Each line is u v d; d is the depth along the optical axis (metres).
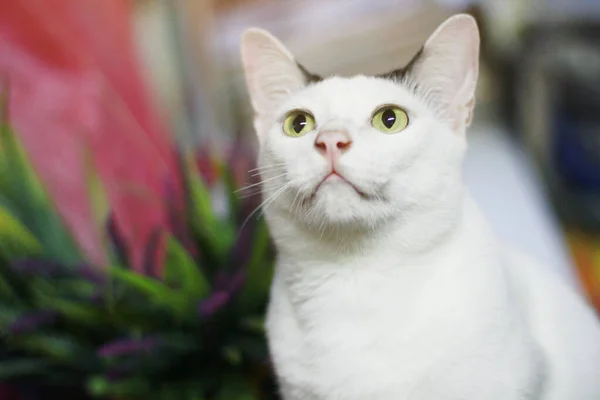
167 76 0.76
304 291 0.37
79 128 0.50
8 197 0.42
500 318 0.34
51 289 0.41
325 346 0.35
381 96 0.35
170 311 0.41
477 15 0.66
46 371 0.41
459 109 0.37
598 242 0.79
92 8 0.55
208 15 0.76
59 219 0.43
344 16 0.69
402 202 0.34
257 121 0.40
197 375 0.42
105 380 0.40
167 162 0.57
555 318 0.38
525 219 0.60
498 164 0.72
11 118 0.47
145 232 0.50
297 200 0.35
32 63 0.49
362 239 0.35
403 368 0.34
